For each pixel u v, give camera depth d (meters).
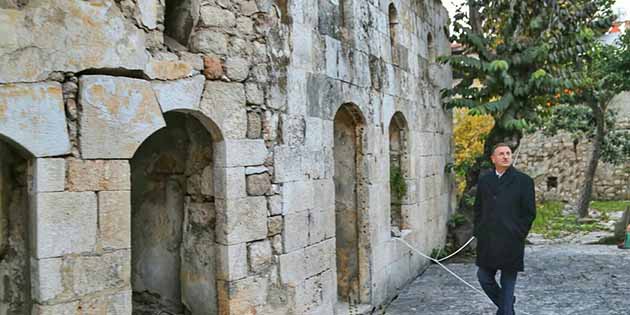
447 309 8.50
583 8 13.03
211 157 5.80
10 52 4.05
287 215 6.36
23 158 4.38
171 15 5.43
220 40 5.59
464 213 13.72
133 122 4.74
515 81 13.01
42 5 4.22
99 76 4.53
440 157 12.96
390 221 9.85
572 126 21.52
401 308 8.66
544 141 24.45
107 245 4.54
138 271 6.47
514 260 6.41
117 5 4.65
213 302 5.75
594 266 11.27
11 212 4.49
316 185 7.04
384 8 9.46
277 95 6.29
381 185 9.05
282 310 6.26
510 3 13.10
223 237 5.62
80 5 4.41
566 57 12.84
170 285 6.28
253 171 5.92
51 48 4.26
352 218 8.59
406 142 10.62
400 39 10.24
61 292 4.28
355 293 8.52
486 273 6.65
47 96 4.23
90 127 4.46
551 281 10.10
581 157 23.95
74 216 4.36
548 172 24.42
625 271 10.77
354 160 8.61
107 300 4.53
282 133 6.35
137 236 6.47
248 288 5.81
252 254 5.87
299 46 6.72
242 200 5.77
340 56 7.75
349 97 8.00
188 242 5.94
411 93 10.77
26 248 4.36
